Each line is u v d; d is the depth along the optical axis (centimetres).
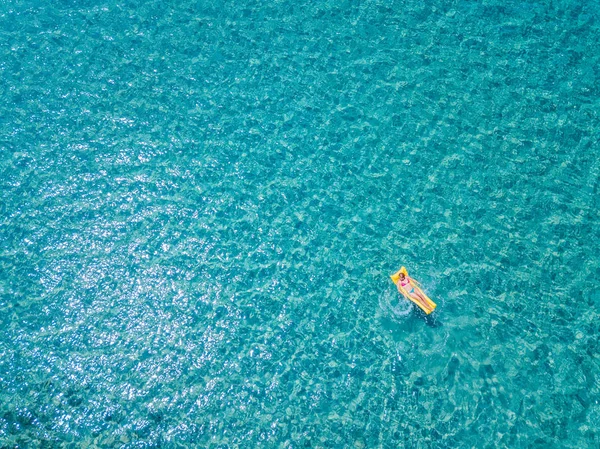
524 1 2102
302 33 2108
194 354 1608
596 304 1609
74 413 1529
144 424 1517
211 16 2156
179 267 1731
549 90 1933
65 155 1908
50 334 1634
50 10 2169
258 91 2003
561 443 1452
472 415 1500
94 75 2056
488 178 1806
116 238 1775
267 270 1720
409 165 1845
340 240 1750
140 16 2162
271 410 1532
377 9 2136
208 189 1845
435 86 1970
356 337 1612
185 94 2009
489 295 1644
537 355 1558
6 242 1772
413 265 1697
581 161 1808
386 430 1498
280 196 1825
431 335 1599
